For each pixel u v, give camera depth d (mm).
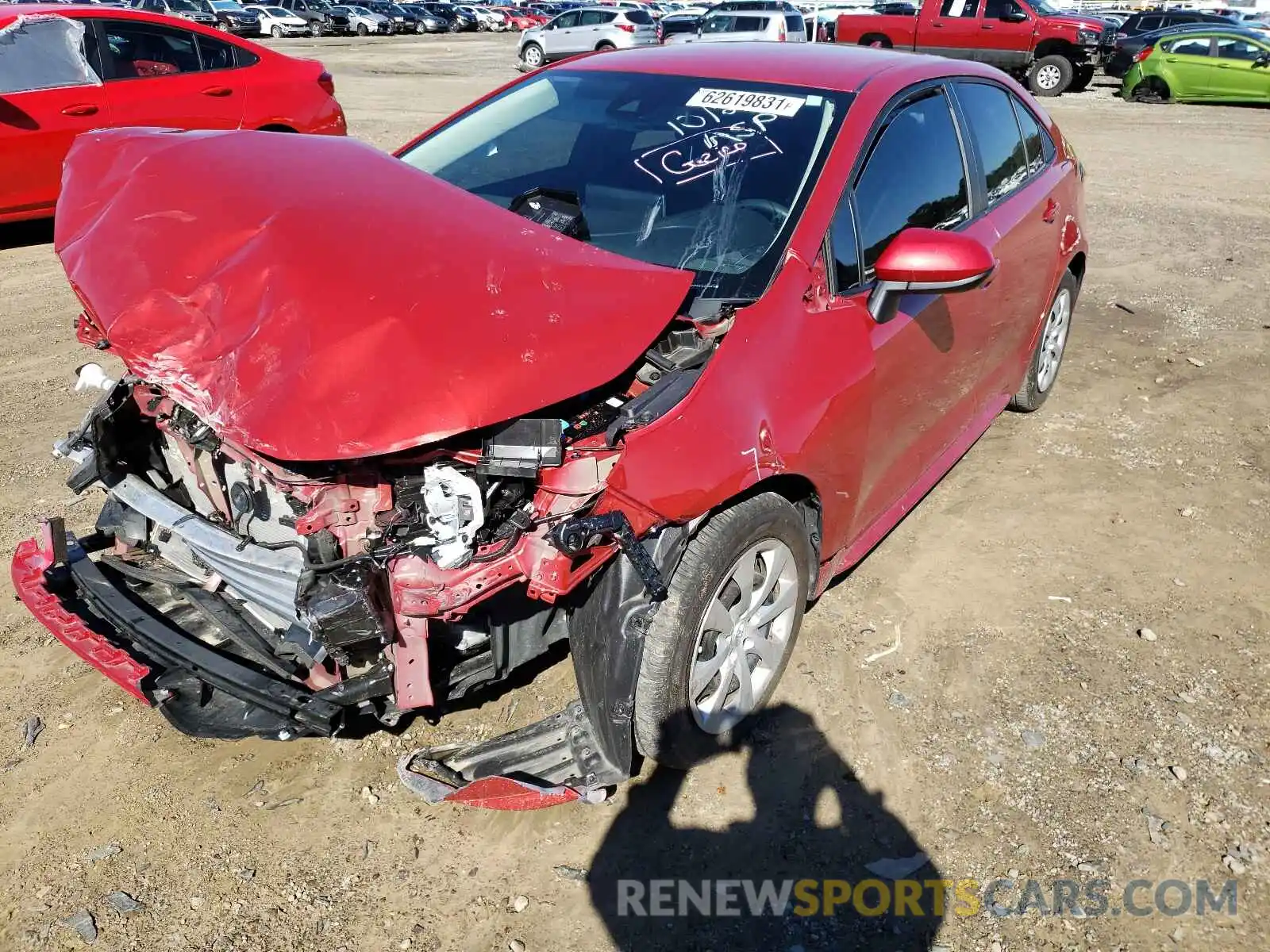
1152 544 3891
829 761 2777
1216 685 3115
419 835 2508
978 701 3018
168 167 2713
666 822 2576
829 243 2770
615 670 2295
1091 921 2334
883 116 3076
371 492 2146
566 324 2225
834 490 2805
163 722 2852
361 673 2355
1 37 6938
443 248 2324
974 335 3549
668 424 2232
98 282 2449
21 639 3168
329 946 2223
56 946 2203
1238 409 5109
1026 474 4441
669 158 3078
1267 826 2600
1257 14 41156
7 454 4293
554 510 2088
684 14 24297
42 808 2553
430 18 42781
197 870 2391
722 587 2498
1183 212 9461
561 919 2305
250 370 2090
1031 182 4172
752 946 2260
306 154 2734
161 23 7809
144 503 2568
